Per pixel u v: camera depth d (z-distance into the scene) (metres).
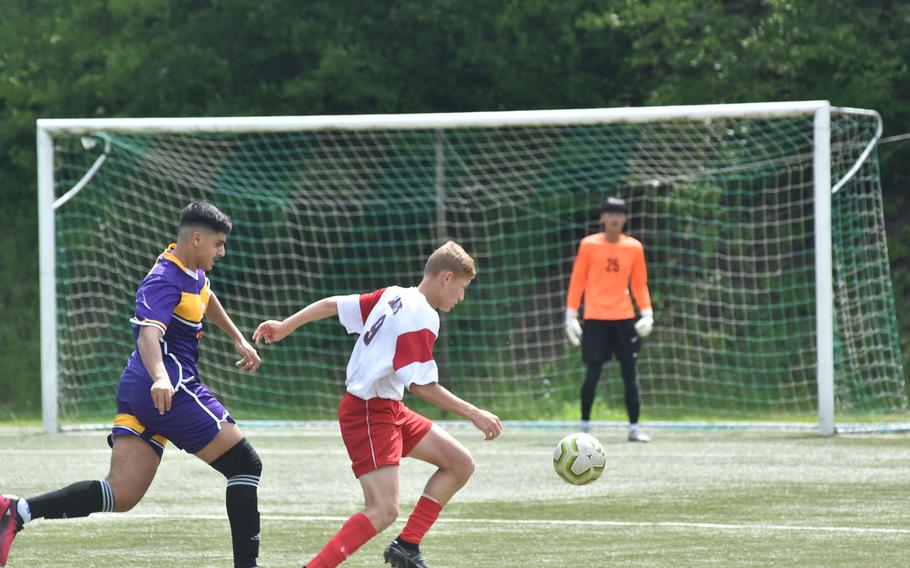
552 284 63.06
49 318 43.06
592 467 18.48
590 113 42.03
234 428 16.89
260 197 59.91
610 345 37.97
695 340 57.91
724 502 25.23
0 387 58.44
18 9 71.12
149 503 25.75
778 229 59.72
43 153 43.25
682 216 59.38
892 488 27.06
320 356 61.06
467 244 63.88
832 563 18.52
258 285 60.00
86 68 68.69
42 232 43.09
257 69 66.75
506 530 21.89
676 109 41.00
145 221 62.88
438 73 64.94
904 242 59.88
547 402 53.25
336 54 62.25
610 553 19.50
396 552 16.69
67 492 16.36
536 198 63.53
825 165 38.78
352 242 61.94
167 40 66.00
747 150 57.16
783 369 53.25
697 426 42.09
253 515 16.81
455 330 61.88
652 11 59.78
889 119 60.84
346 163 64.69
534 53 63.59
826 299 38.75
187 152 62.53
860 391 50.50
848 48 59.62
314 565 15.93
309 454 35.50
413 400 55.34
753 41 60.19
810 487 27.28
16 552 20.03
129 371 16.73
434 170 64.38
